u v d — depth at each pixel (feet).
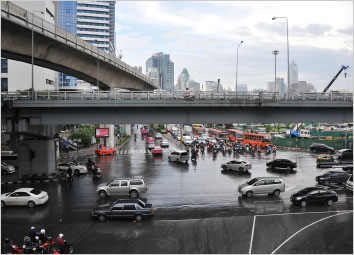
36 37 116.88
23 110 102.42
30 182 110.42
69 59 143.54
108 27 585.63
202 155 178.50
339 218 73.97
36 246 56.75
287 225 69.87
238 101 98.89
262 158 167.12
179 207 82.48
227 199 89.40
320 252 57.11
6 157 140.97
